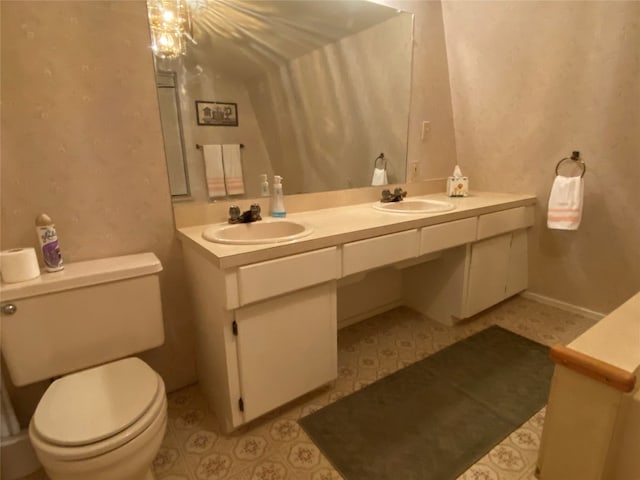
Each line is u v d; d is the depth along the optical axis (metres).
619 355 0.76
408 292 2.52
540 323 2.26
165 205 1.52
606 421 0.74
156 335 1.38
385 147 2.24
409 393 1.66
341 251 1.46
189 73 1.51
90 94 1.29
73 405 1.03
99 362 1.28
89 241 1.38
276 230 1.68
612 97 1.94
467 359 1.91
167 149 1.49
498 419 1.49
